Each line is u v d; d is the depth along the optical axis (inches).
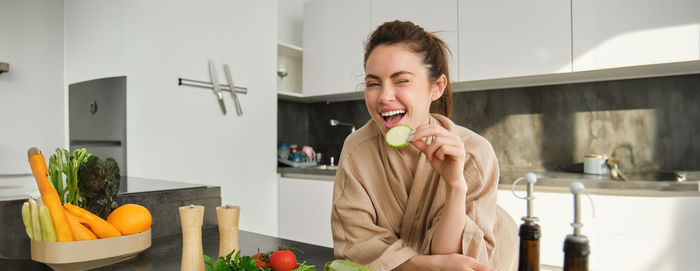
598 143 102.3
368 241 34.9
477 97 117.8
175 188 52.3
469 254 31.6
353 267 27.8
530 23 94.1
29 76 108.0
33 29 109.0
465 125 119.5
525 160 111.0
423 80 32.7
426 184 35.9
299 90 141.6
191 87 98.8
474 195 35.0
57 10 114.4
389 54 32.1
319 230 112.7
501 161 114.1
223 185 105.5
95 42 102.8
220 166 105.0
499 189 91.7
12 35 104.7
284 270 29.2
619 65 84.9
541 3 93.0
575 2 89.3
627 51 84.2
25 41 107.3
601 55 86.6
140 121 89.4
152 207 48.8
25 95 107.2
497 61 98.0
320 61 125.0
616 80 100.4
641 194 78.6
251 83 113.2
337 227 38.4
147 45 89.8
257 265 30.1
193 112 99.2
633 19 83.7
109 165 39.3
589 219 81.8
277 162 126.6
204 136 101.4
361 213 36.8
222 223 33.1
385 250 33.4
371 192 37.9
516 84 109.2
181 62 96.7
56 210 33.1
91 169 37.9
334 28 122.3
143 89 89.7
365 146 39.1
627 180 81.4
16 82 105.4
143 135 89.9
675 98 94.6
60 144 114.3
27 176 64.2
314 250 42.3
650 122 97.0
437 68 34.3
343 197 38.1
